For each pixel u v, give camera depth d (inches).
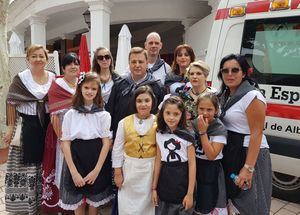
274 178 160.9
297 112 139.5
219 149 99.3
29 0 438.9
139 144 110.0
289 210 149.6
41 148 134.1
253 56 154.9
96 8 325.4
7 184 135.0
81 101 115.6
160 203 107.5
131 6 362.9
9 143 133.2
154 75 149.1
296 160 141.5
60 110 124.3
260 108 95.4
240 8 160.4
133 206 110.6
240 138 100.2
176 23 454.6
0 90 227.8
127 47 259.6
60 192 118.6
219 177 103.2
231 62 99.0
